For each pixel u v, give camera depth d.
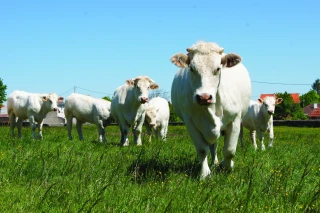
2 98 86.19
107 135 25.14
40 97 18.48
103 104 19.33
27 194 6.71
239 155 11.42
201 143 8.60
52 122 60.56
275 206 6.16
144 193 6.73
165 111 20.92
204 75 7.68
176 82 9.98
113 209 5.66
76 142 14.59
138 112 16.92
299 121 50.44
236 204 6.02
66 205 6.04
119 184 7.12
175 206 6.08
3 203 6.27
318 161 10.57
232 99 8.62
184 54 8.03
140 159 9.98
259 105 16.66
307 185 7.75
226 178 8.05
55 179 7.93
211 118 8.23
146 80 16.59
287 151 12.82
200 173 8.52
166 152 11.80
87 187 7.06
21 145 13.02
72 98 19.91
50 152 10.82
